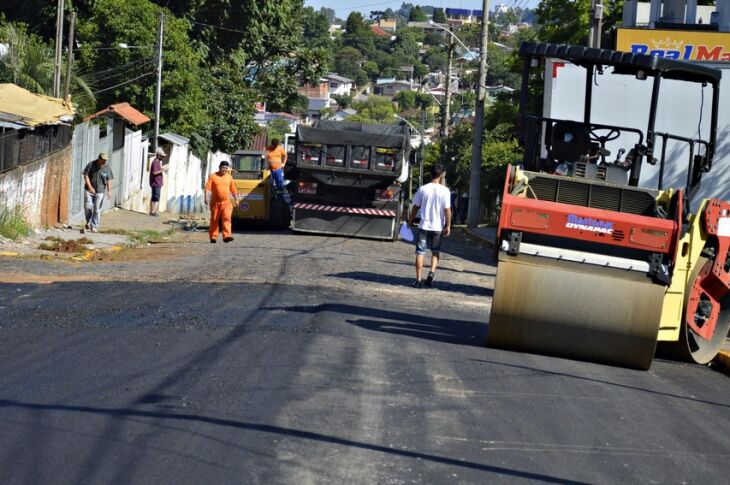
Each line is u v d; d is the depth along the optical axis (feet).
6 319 35.60
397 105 531.91
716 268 37.01
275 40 181.57
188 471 19.43
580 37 134.41
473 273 65.82
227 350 31.24
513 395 27.91
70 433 21.56
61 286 45.50
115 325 35.14
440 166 53.67
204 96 151.84
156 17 134.41
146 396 24.94
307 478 19.44
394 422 23.98
